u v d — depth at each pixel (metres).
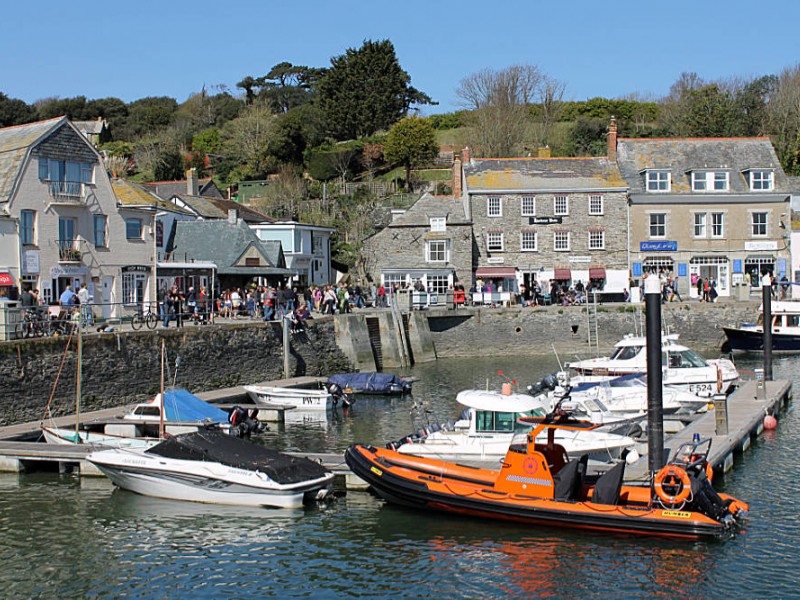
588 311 48.38
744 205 57.31
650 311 18.64
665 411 27.56
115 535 18.02
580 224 57.59
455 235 56.56
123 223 40.91
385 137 89.94
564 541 17.09
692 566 15.87
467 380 40.09
